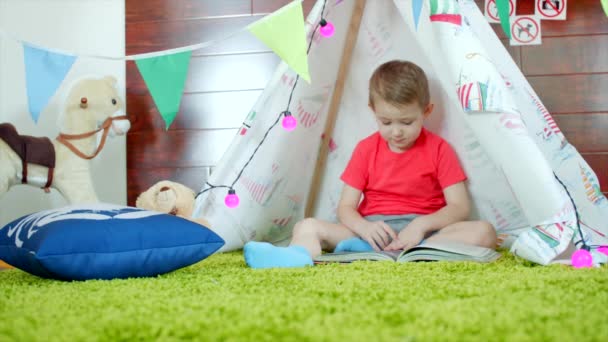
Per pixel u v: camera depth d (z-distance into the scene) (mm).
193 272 1180
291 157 1677
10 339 602
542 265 1137
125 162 2133
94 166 2123
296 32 1137
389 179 1618
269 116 1589
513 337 568
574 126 1985
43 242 1046
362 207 1671
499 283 906
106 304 800
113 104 1868
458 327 611
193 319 678
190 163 2127
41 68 1148
